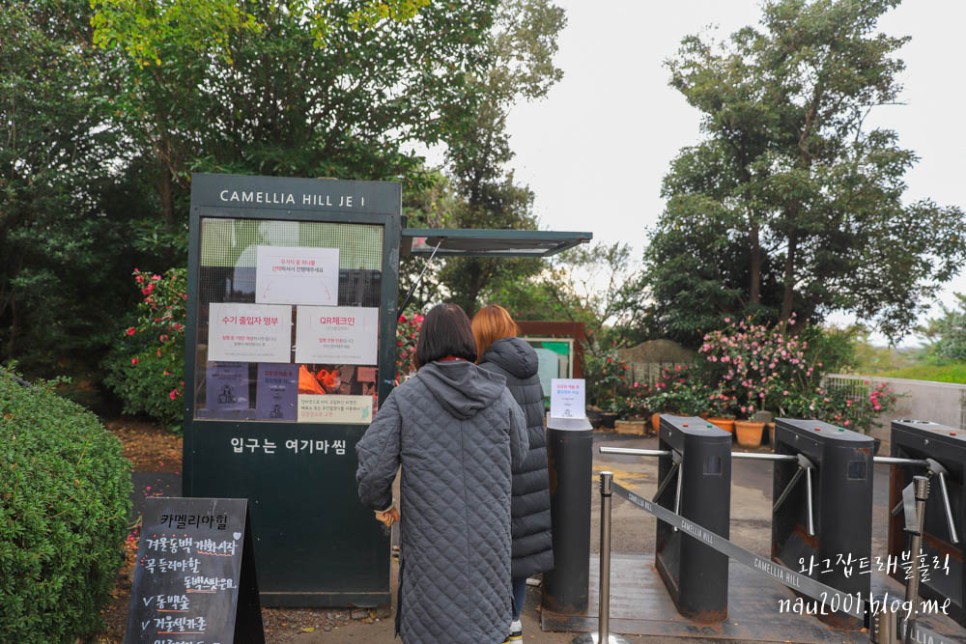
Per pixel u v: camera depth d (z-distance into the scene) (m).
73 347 11.06
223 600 2.49
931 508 4.16
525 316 18.72
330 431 3.62
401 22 7.49
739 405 11.43
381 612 3.63
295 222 3.61
